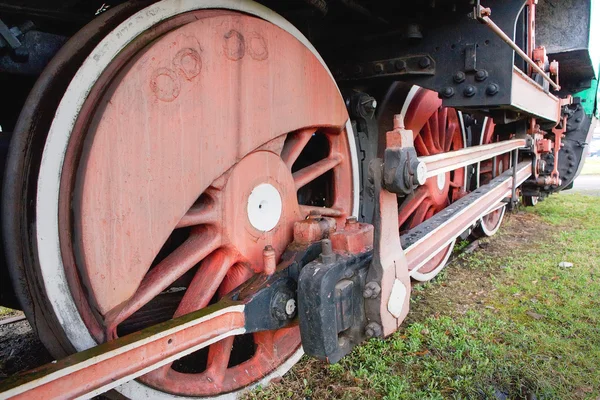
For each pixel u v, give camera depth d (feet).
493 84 7.09
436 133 11.44
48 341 4.23
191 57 4.49
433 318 9.27
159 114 4.27
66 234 3.94
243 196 5.30
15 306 5.11
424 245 6.97
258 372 6.35
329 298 4.87
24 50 4.46
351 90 8.57
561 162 20.66
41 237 3.79
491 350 8.02
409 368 7.50
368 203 8.56
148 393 4.87
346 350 5.26
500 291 11.10
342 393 6.69
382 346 8.06
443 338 8.30
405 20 7.58
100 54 4.06
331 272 4.90
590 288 11.27
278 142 5.72
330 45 8.55
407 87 9.23
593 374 7.51
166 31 4.52
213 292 5.22
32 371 3.32
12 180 4.05
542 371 7.52
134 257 4.25
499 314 9.77
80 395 3.51
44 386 3.29
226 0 4.99
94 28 4.24
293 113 5.80
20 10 4.71
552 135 18.42
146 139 4.20
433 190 11.16
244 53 5.02
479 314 9.72
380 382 7.01
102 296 4.07
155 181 4.31
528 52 11.44
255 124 5.24
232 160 5.02
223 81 4.82
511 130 13.33
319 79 6.25
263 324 5.14
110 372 3.70
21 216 4.00
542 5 15.25
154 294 4.68
